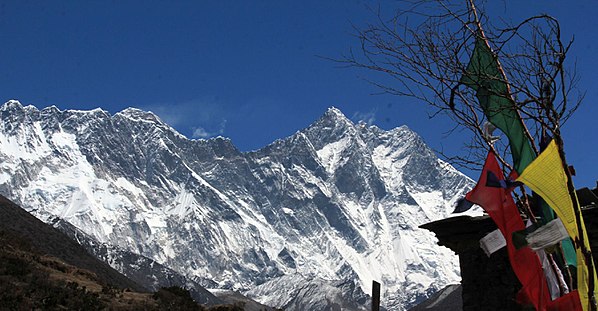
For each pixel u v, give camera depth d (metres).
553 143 9.38
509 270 22.47
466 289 23.22
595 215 20.44
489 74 10.16
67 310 39.62
